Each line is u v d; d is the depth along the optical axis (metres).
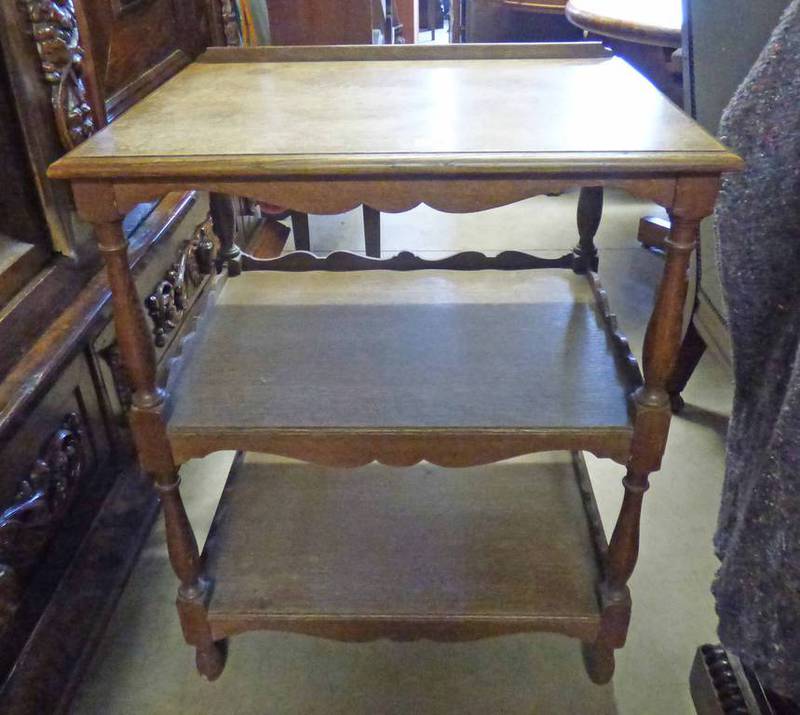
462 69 0.84
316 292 0.98
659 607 0.99
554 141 0.58
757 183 0.63
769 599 0.61
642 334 1.57
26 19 0.76
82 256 0.88
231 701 0.89
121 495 1.00
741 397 0.73
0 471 0.72
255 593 0.83
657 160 0.55
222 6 1.34
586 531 0.90
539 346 0.84
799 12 0.60
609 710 0.87
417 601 0.82
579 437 0.70
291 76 0.82
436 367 0.80
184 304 1.17
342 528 0.91
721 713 0.79
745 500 0.68
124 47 1.02
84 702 0.89
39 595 0.81
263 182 0.59
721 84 0.97
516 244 2.00
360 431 0.70
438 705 0.88
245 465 1.01
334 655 0.94
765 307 0.67
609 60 0.86
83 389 0.89
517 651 0.94
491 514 0.92
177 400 0.75
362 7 1.68
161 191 0.59
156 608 1.01
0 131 0.76
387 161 0.56
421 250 1.98
